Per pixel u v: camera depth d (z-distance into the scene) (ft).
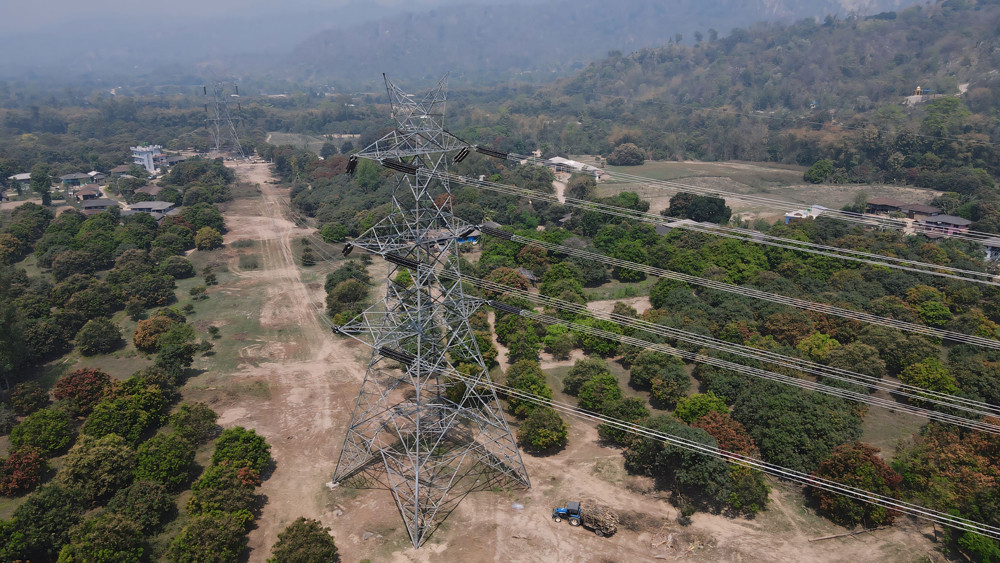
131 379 275.18
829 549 200.85
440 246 251.19
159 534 203.41
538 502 223.71
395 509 221.46
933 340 321.93
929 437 241.55
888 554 198.49
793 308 343.46
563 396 292.81
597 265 437.99
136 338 341.00
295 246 542.16
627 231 485.56
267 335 369.30
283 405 290.97
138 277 424.87
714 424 235.20
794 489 228.02
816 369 287.69
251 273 479.82
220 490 211.00
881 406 280.51
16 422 268.41
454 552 201.16
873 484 208.03
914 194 623.36
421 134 244.63
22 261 484.33
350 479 238.07
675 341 320.50
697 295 390.01
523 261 447.42
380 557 198.70
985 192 574.15
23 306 359.87
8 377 308.19
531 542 205.26
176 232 525.34
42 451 240.53
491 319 384.88
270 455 249.14
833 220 489.67
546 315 358.43
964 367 283.38
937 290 365.40
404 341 253.44
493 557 199.21
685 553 199.72
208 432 263.08
